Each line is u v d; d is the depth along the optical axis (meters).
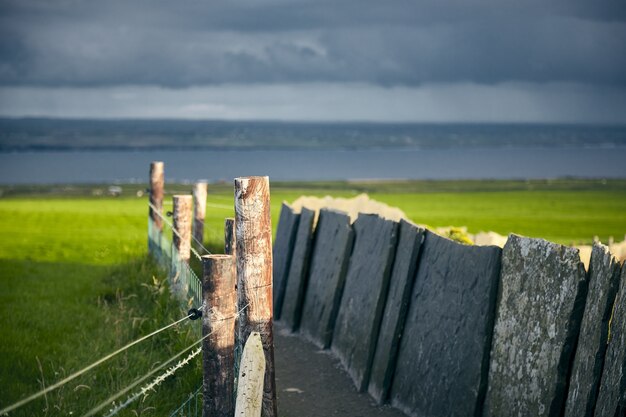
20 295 14.49
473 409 8.41
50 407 8.39
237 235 7.67
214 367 6.86
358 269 12.12
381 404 10.07
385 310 10.75
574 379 6.98
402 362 10.02
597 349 6.66
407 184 132.88
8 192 95.62
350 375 11.20
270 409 7.87
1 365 9.69
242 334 7.73
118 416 8.19
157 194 16.84
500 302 8.38
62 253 26.52
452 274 9.37
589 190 109.56
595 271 7.00
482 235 16.34
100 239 31.83
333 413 9.64
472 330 8.70
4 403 8.48
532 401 7.50
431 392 9.22
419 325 9.83
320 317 13.19
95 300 13.80
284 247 15.59
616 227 52.66
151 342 10.70
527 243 8.05
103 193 93.75
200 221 16.38
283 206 16.61
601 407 6.43
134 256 17.75
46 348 10.59
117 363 9.73
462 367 8.73
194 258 15.09
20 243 29.86
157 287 12.52
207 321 6.86
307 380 11.02
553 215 62.91
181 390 8.97
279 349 12.83
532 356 7.63
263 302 7.71
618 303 6.52
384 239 11.25
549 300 7.52
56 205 64.31
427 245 10.22
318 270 13.81
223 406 6.91
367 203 19.75
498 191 106.12
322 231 14.19
